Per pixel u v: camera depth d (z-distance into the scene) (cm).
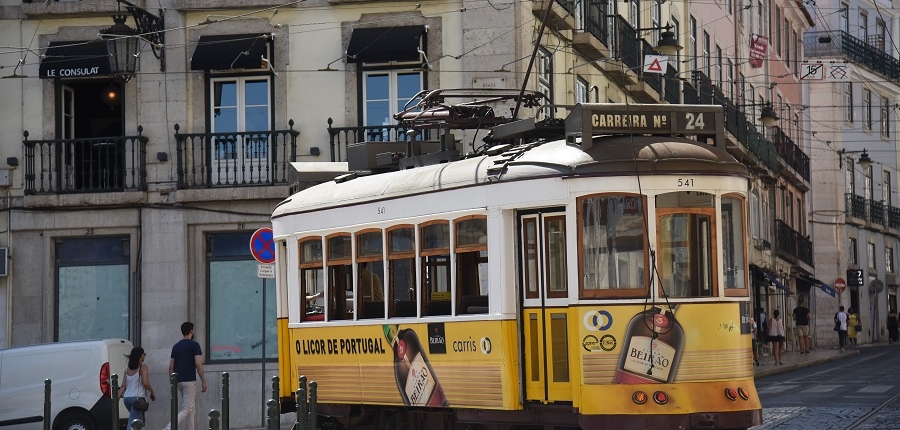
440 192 1460
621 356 1312
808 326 4391
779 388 2648
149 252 2459
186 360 1925
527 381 1365
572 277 1325
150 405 2441
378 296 1566
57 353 2119
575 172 1330
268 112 2483
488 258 1391
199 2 2472
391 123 2450
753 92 4944
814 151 5962
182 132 2473
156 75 2486
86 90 2548
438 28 2444
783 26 5659
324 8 2469
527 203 1360
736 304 1363
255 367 2422
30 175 2475
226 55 2420
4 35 2514
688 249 1344
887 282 6531
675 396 1315
